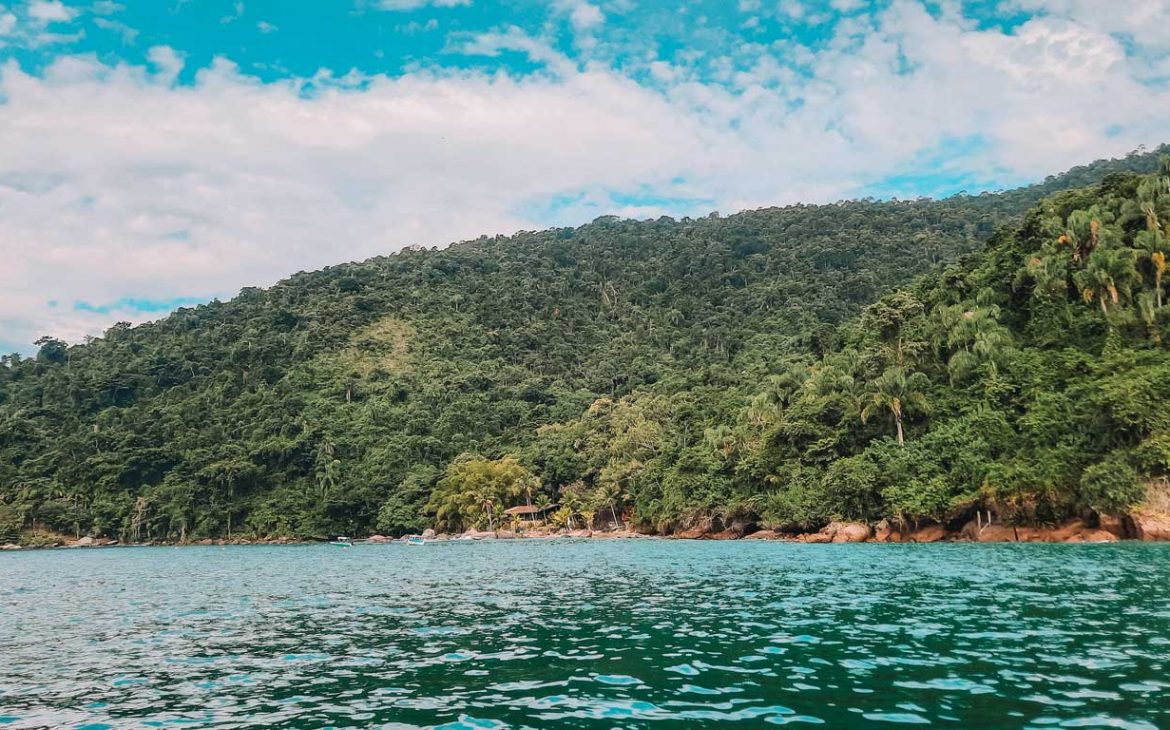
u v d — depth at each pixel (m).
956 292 102.81
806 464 92.19
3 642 23.47
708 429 111.75
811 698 13.05
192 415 175.25
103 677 17.31
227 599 35.81
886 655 16.70
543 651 18.58
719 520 100.88
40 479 154.62
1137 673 14.16
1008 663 15.41
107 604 35.31
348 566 61.03
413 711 13.05
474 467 143.62
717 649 18.06
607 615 24.97
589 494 134.38
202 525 148.75
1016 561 42.72
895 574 36.72
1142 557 43.69
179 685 16.17
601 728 11.59
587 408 182.62
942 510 73.88
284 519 148.88
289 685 15.73
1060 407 72.12
